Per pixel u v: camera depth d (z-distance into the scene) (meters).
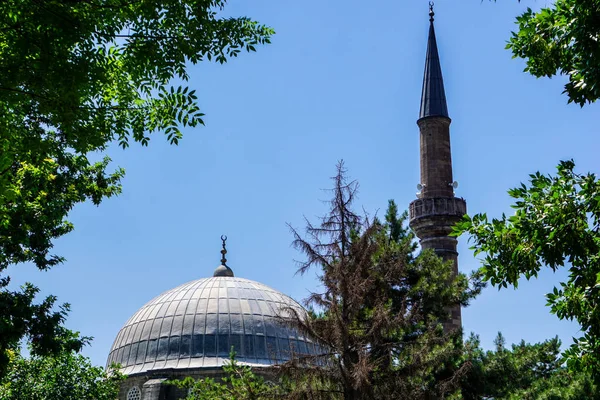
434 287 31.30
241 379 30.53
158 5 15.66
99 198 31.31
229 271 68.12
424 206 51.84
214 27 16.47
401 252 31.23
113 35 15.96
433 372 29.81
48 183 28.00
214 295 61.44
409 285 32.31
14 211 25.61
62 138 24.86
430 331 27.33
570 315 16.09
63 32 14.56
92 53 15.80
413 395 25.28
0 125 16.16
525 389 34.25
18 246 27.50
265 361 57.34
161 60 16.44
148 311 62.16
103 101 18.05
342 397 24.64
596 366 16.72
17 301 27.50
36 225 27.19
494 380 33.12
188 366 56.59
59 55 14.90
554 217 15.38
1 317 27.00
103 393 43.03
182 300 61.59
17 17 14.49
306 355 25.41
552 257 15.52
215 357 57.25
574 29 14.84
